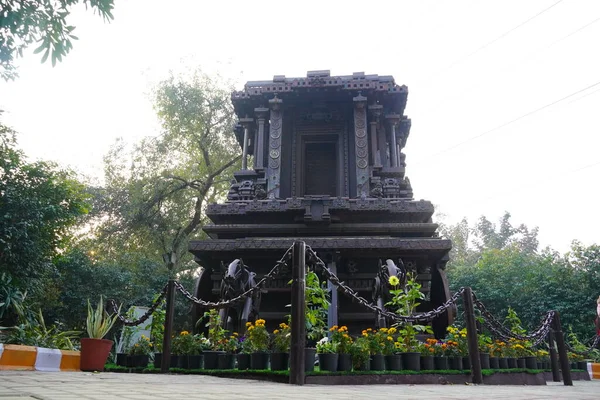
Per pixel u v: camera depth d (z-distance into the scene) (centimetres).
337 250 1190
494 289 2575
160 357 827
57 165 1656
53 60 655
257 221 1336
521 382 807
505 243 5341
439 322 1281
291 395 395
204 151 2545
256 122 1606
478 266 3030
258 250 1200
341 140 1572
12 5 622
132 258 2583
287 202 1315
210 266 1284
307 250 674
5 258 1367
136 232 2550
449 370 722
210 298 1267
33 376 527
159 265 2548
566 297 2273
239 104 1612
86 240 2531
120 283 2211
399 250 1194
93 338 808
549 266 2489
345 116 1596
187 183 2550
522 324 2431
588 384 964
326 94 1566
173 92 2469
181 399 326
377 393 456
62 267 2100
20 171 1490
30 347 741
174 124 2511
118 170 2553
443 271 1255
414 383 664
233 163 2527
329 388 508
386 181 1426
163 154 2527
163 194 2519
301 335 576
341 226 1298
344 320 1176
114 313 931
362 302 703
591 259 2297
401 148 1838
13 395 309
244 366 680
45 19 637
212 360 745
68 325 2081
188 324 2539
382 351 700
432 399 388
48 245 1584
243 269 1044
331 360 635
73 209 1662
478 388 613
